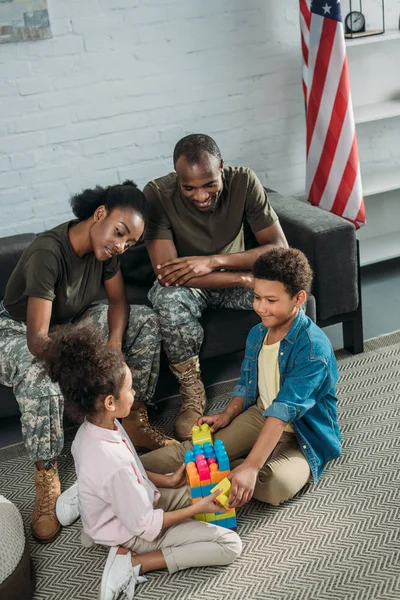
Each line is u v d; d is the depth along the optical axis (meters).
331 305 2.79
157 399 2.80
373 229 3.75
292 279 2.06
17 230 3.20
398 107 3.44
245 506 2.20
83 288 2.34
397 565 1.92
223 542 1.97
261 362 2.26
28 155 3.11
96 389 1.82
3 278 2.84
